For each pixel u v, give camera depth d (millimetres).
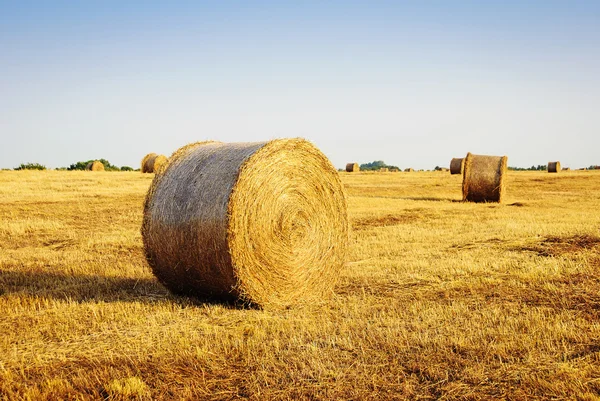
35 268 11484
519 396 5301
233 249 8383
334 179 9914
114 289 9789
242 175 8508
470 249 13352
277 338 7004
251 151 8852
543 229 15906
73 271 11242
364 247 13781
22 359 6281
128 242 14812
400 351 6449
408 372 5926
